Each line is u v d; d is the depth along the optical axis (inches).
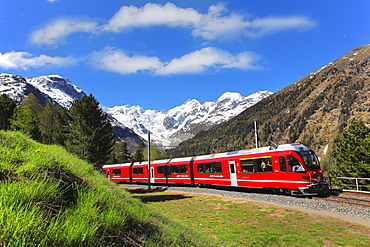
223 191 847.1
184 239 224.2
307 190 611.5
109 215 161.6
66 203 158.6
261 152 743.1
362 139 1213.1
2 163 159.5
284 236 340.2
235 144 7135.8
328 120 7199.8
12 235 103.3
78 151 1390.3
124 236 156.2
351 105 7229.3
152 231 193.8
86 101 1486.2
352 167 1173.7
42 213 127.3
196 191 922.1
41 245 107.8
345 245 293.6
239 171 815.1
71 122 1595.7
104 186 236.5
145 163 1380.4
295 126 7726.4
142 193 972.6
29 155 196.5
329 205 513.0
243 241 328.5
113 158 2689.5
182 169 1113.4
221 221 450.9
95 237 134.5
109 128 1579.7
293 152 648.4
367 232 338.6
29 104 2113.7
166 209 596.4
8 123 1352.1
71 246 118.8
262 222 426.6
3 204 118.3
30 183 147.2
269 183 706.8
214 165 930.1
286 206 548.1
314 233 344.8
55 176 181.6
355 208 470.3
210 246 252.2
